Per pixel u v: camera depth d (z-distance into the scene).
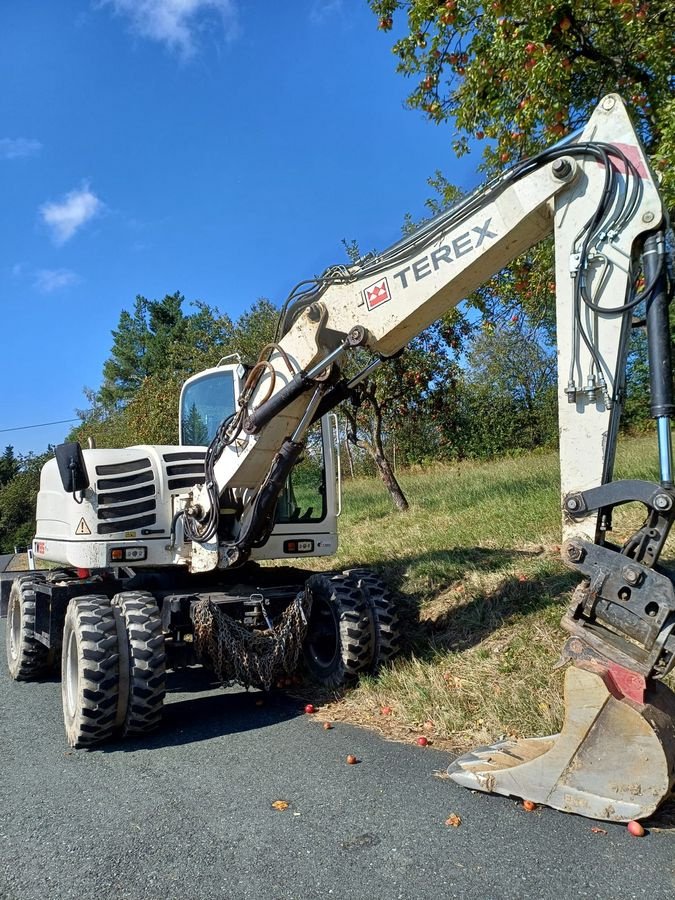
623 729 3.42
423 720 5.05
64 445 5.82
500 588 6.78
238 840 3.52
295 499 6.66
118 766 4.63
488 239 4.17
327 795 3.98
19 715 5.96
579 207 3.79
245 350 18.86
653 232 3.59
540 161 3.95
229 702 5.98
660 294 3.53
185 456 6.42
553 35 7.11
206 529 5.71
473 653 5.84
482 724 4.81
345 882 3.11
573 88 7.78
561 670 5.07
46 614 6.77
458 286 4.45
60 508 6.52
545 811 3.64
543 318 10.06
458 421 14.74
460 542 8.86
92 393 58.41
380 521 12.11
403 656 6.00
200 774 4.41
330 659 6.12
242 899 3.03
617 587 3.46
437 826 3.54
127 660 5.00
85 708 4.83
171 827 3.70
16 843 3.63
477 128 8.10
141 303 55.47
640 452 12.96
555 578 6.62
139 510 6.08
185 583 6.48
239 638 5.48
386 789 4.00
